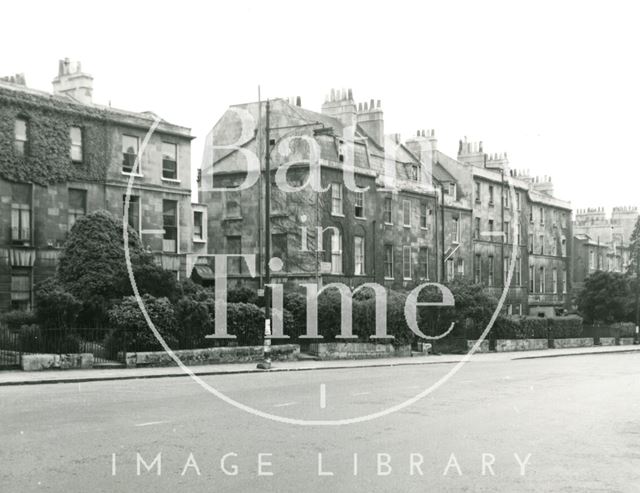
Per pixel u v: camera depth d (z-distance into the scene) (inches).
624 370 1256.2
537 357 1737.2
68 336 1018.1
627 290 2726.4
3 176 1296.8
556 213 3073.3
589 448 486.3
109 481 363.3
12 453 426.6
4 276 1289.4
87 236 1254.3
